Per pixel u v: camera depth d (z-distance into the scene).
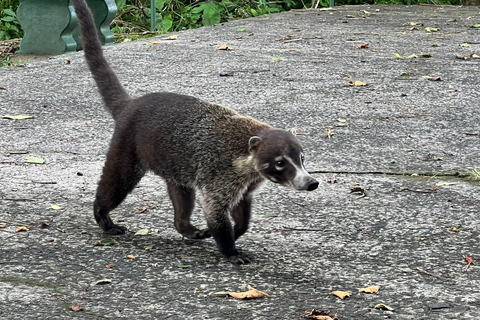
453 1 8.95
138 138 2.72
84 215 2.85
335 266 2.56
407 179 3.13
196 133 2.66
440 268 2.55
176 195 2.73
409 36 6.06
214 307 2.37
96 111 3.83
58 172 3.16
